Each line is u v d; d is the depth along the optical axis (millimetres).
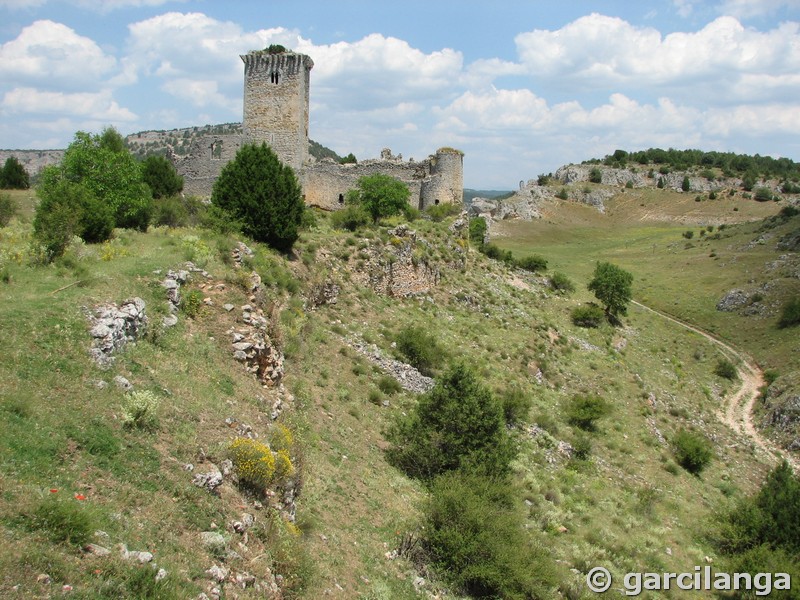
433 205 65188
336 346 29359
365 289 38938
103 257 21406
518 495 23344
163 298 18594
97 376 13250
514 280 63344
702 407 51312
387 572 15281
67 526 8898
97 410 12102
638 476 33000
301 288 31094
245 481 13195
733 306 82438
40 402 11500
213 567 10172
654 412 43938
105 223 25500
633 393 45375
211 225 30938
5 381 11594
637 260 118062
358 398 25719
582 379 44344
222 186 33188
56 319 14289
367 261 40219
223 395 16234
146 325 16656
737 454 42781
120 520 9867
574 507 26312
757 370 65188
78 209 24625
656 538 26172
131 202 31188
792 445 44938
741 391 58719
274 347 21062
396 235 44875
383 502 18672
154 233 29047
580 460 31734
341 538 15398
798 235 103438
